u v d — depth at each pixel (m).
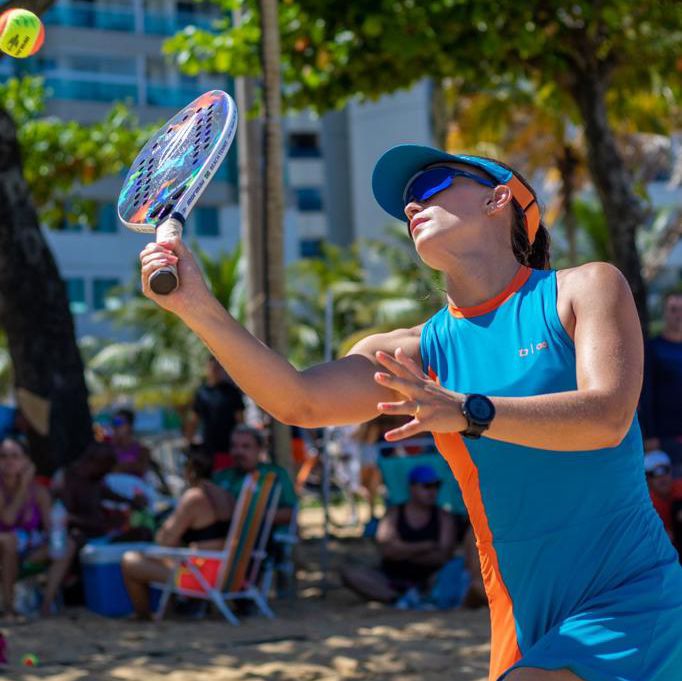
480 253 3.31
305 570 13.02
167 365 33.50
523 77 15.25
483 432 2.79
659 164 29.84
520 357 3.23
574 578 3.18
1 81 45.06
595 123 14.52
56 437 12.33
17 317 12.38
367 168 56.09
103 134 18.62
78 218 19.38
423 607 10.52
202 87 50.88
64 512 10.61
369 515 17.70
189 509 10.01
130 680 7.71
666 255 26.14
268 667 8.06
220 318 3.21
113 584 10.44
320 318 36.41
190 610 10.59
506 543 3.27
